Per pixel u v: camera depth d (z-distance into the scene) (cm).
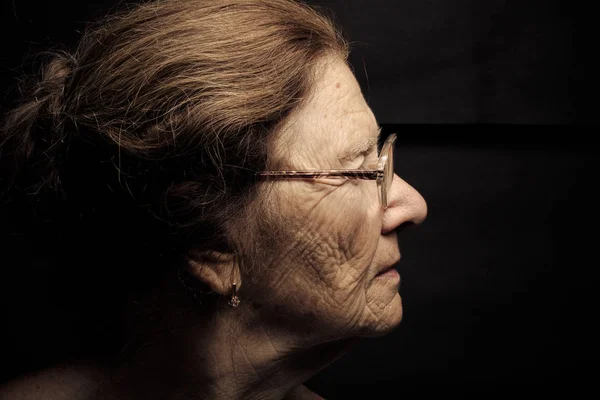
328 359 88
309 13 77
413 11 151
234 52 69
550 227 167
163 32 70
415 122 156
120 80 69
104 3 145
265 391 85
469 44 153
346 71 75
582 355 169
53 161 76
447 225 167
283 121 69
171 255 74
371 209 75
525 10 153
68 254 82
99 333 84
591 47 154
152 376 82
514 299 169
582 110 156
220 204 70
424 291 170
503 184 165
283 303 75
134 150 68
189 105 67
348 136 72
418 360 172
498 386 172
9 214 86
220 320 78
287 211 71
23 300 154
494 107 155
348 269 75
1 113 140
